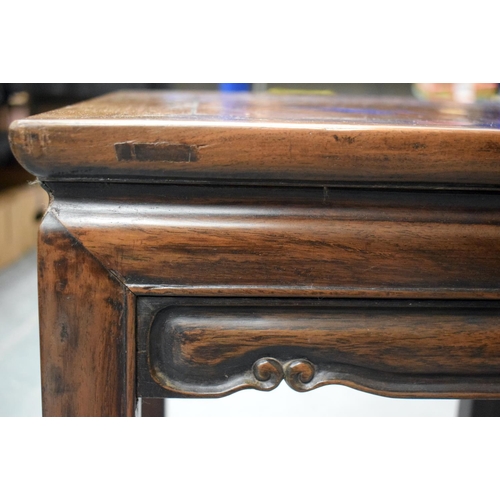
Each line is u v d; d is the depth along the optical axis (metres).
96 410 0.47
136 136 0.40
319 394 1.21
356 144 0.41
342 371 0.48
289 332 0.47
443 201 0.45
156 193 0.44
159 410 0.98
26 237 1.90
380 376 0.49
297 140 0.40
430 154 0.41
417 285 0.45
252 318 0.47
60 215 0.44
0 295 1.56
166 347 0.47
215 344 0.47
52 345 0.46
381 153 0.41
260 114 0.51
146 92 1.06
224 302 0.46
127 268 0.45
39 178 0.43
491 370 0.49
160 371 0.48
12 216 1.81
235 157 0.41
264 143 0.40
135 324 0.46
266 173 0.41
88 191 0.44
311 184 0.43
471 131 0.41
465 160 0.41
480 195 0.44
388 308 0.47
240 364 0.48
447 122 0.47
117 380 0.47
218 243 0.44
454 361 0.48
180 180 0.43
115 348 0.46
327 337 0.47
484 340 0.48
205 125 0.40
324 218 0.44
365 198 0.44
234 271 0.45
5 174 1.92
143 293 0.45
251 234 0.44
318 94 1.07
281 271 0.45
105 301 0.45
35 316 1.45
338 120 0.46
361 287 0.45
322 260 0.45
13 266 1.78
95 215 0.44
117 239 0.44
